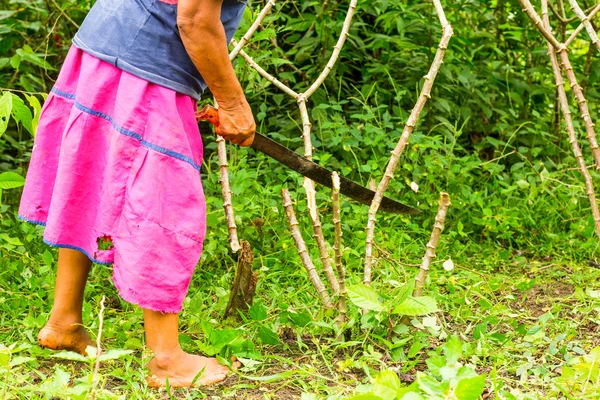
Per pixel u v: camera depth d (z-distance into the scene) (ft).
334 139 15.06
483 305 10.80
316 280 10.14
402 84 17.92
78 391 7.14
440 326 10.02
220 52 8.25
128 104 8.38
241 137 8.87
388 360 9.53
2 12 16.02
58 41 18.19
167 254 8.48
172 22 8.35
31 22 18.34
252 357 9.41
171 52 8.43
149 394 8.49
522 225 15.40
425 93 9.70
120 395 8.29
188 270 8.65
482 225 15.31
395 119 17.63
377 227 14.39
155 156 8.39
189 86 8.63
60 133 9.15
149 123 8.42
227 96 8.61
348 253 12.55
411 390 7.42
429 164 15.25
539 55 19.38
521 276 13.58
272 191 14.34
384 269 12.52
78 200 8.81
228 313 10.62
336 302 10.14
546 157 17.88
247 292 10.52
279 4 17.74
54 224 8.83
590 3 18.60
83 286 9.52
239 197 13.53
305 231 13.78
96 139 8.68
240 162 14.40
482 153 18.78
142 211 8.37
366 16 18.74
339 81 17.42
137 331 10.16
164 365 8.81
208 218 12.55
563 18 14.02
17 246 12.85
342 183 9.92
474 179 16.57
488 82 18.17
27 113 10.39
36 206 9.27
